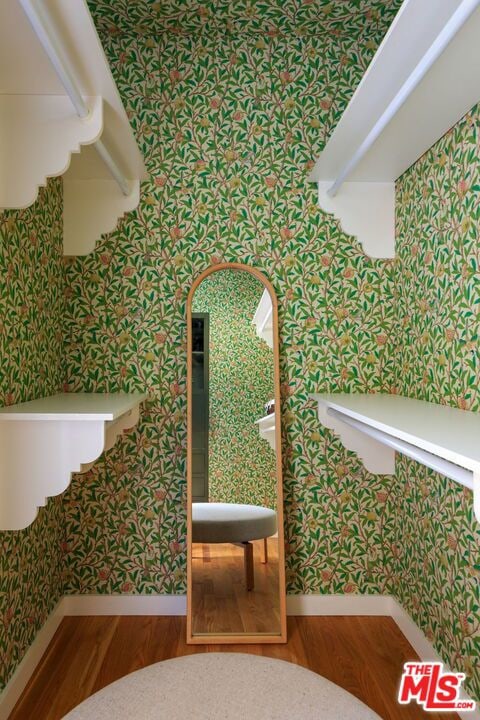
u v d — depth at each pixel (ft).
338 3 8.91
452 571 7.23
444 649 7.45
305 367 9.84
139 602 9.66
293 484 9.82
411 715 6.89
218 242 9.78
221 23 9.45
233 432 9.50
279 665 4.80
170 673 4.66
